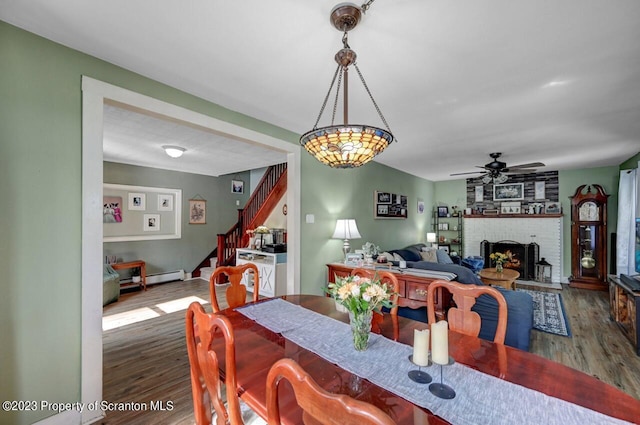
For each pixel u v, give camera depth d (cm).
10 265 157
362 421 55
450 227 745
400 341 152
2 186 156
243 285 229
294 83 225
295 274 345
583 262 572
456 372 121
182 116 238
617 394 104
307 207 367
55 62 174
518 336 259
